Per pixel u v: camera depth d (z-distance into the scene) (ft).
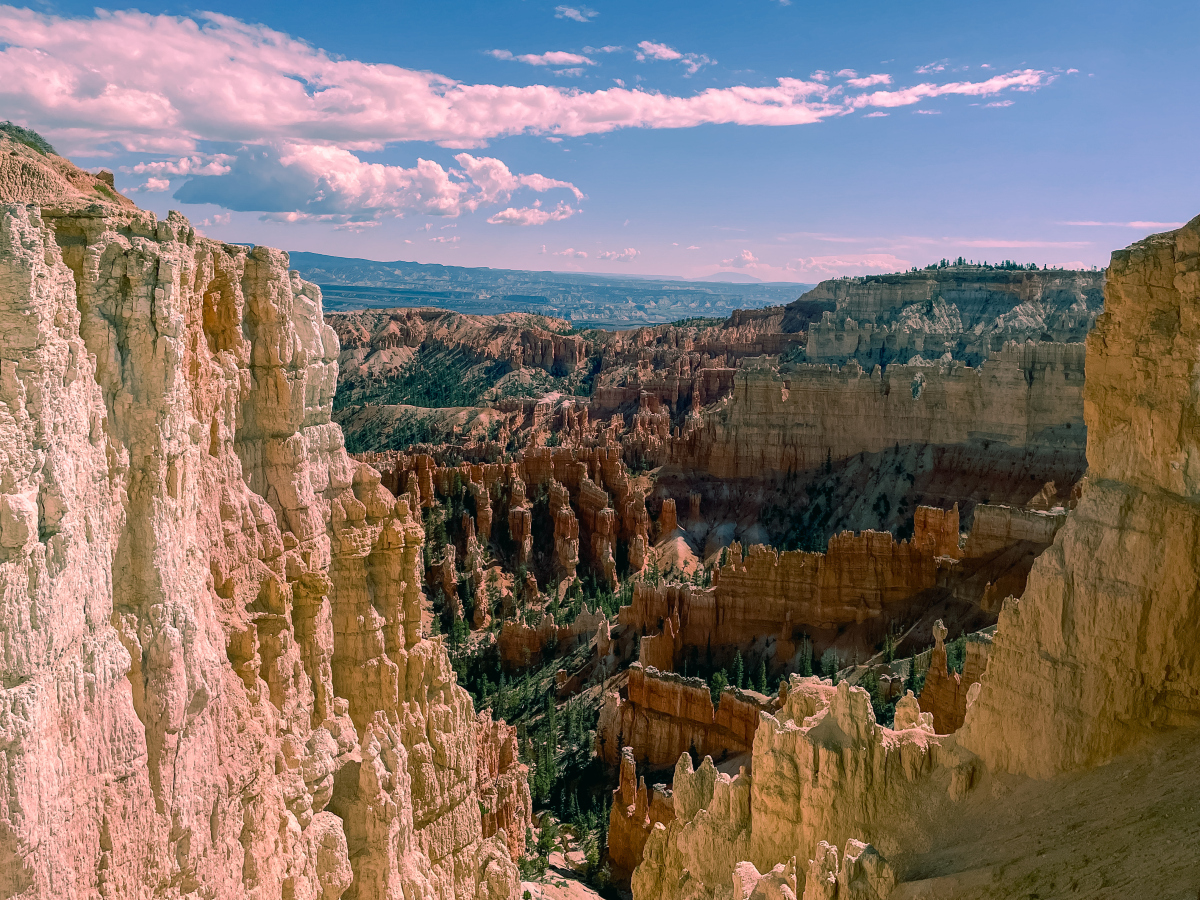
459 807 154.71
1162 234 92.02
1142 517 85.81
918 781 98.68
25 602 67.15
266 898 99.04
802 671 331.36
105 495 79.71
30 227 70.74
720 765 263.70
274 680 115.44
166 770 83.25
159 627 83.76
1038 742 90.63
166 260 86.07
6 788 65.16
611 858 235.61
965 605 327.88
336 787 120.47
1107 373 93.86
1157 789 79.05
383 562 146.92
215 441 111.04
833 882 86.69
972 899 79.15
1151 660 84.69
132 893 78.64
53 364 71.31
